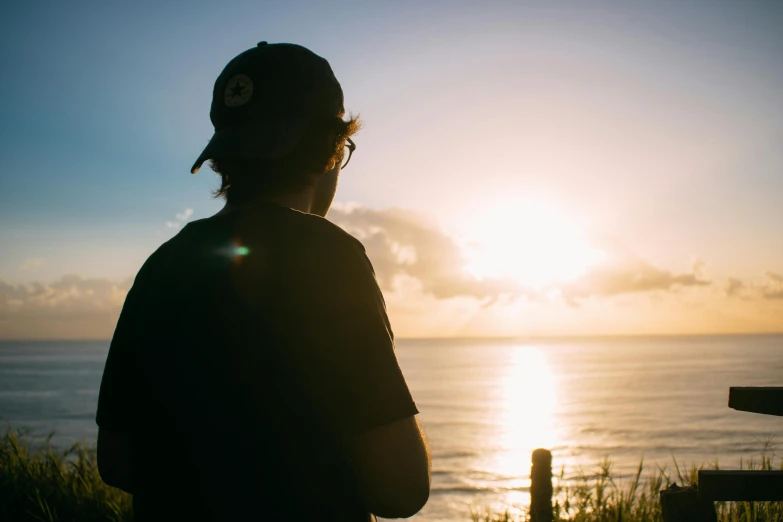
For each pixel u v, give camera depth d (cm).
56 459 554
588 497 491
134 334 133
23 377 15138
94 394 10275
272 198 137
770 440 541
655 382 12238
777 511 356
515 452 4650
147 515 127
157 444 127
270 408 119
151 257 142
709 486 250
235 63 146
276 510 116
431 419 6888
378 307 126
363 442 118
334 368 119
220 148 136
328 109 143
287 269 124
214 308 125
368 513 122
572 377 14212
